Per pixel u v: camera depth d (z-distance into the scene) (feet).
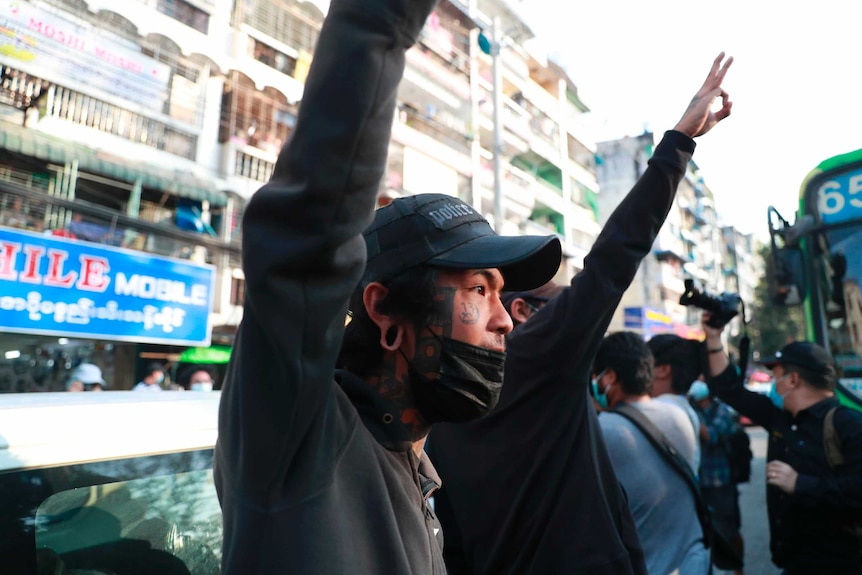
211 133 32.99
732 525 13.44
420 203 2.96
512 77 65.31
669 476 6.19
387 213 2.96
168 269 25.23
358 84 1.96
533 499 4.59
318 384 2.06
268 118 36.04
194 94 32.37
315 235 1.96
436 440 5.21
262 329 2.01
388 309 2.84
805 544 7.69
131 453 3.86
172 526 3.97
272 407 2.01
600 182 94.84
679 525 6.12
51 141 25.49
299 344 1.99
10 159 25.26
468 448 4.93
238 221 33.76
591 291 4.47
